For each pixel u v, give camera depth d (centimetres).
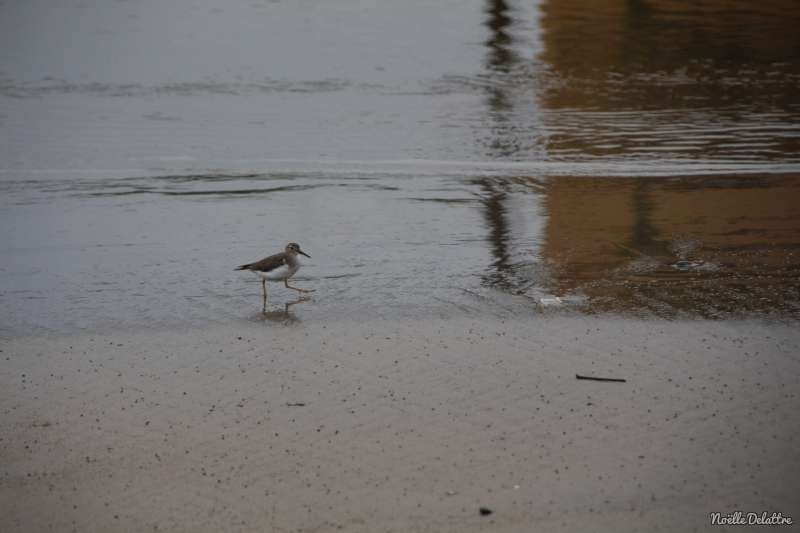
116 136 2678
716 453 965
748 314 1359
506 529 847
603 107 2947
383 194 2123
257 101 3086
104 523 880
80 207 2038
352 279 1588
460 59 3575
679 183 2141
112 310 1464
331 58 3625
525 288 1515
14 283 1587
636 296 1455
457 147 2530
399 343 1303
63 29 4038
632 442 995
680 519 853
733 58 3494
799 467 931
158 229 1889
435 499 899
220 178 2273
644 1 4128
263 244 1794
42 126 2783
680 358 1212
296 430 1051
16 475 968
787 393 1098
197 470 970
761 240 1712
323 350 1287
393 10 4203
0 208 2025
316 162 2408
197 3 4400
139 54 3716
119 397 1152
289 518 876
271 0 4425
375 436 1030
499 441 1008
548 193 2103
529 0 4262
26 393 1165
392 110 2947
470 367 1209
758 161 2317
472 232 1838
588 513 868
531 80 3306
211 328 1384
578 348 1259
